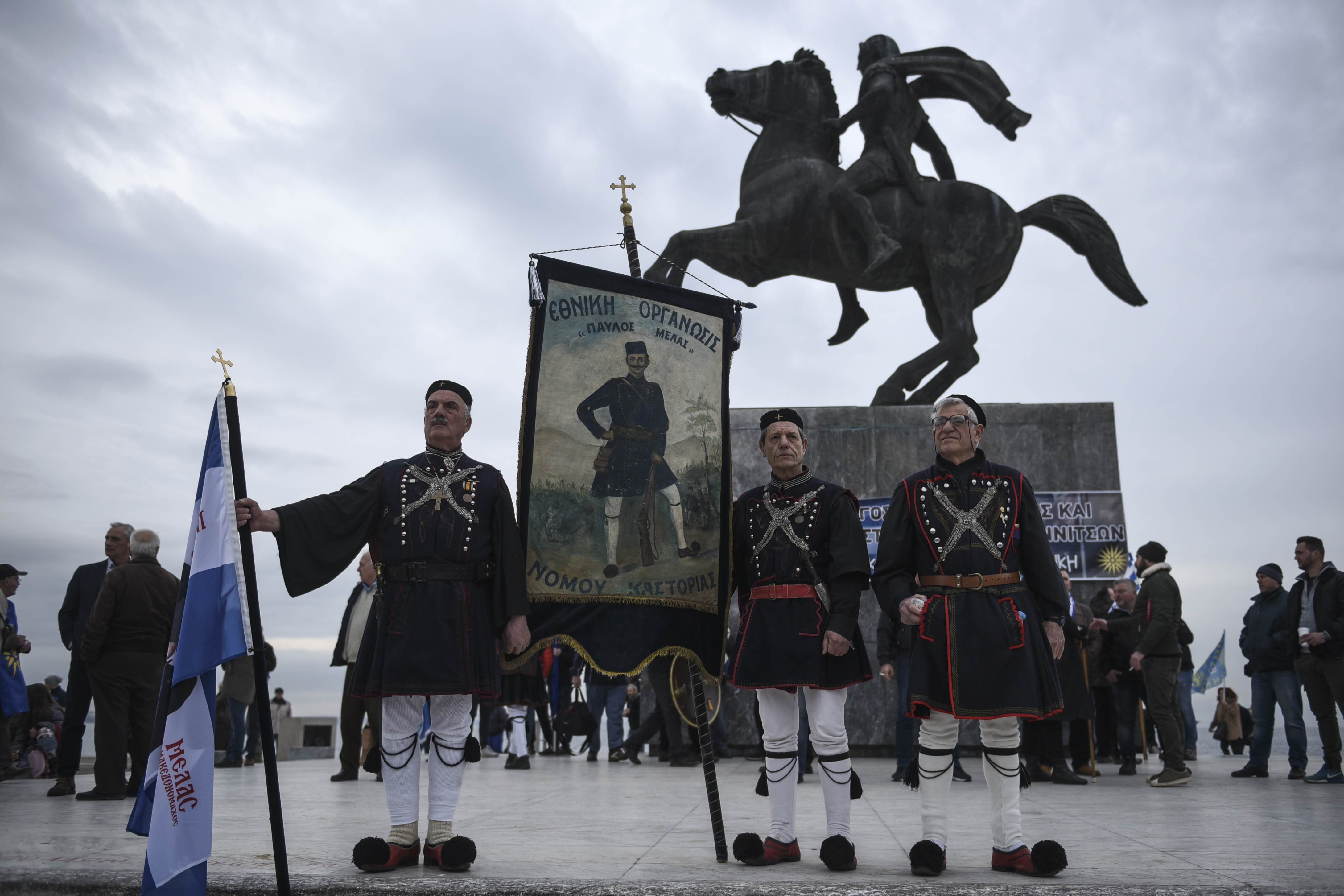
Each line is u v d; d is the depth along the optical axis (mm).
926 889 3111
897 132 11711
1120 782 8359
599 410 4434
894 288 12008
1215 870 3500
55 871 3479
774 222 11547
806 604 3998
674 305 4633
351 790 7473
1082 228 11992
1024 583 3889
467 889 3188
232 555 3363
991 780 3732
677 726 9758
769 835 4195
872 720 10164
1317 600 8250
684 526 4449
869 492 10773
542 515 4289
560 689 13539
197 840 3164
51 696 11133
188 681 3285
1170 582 7977
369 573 8773
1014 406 10977
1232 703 16938
